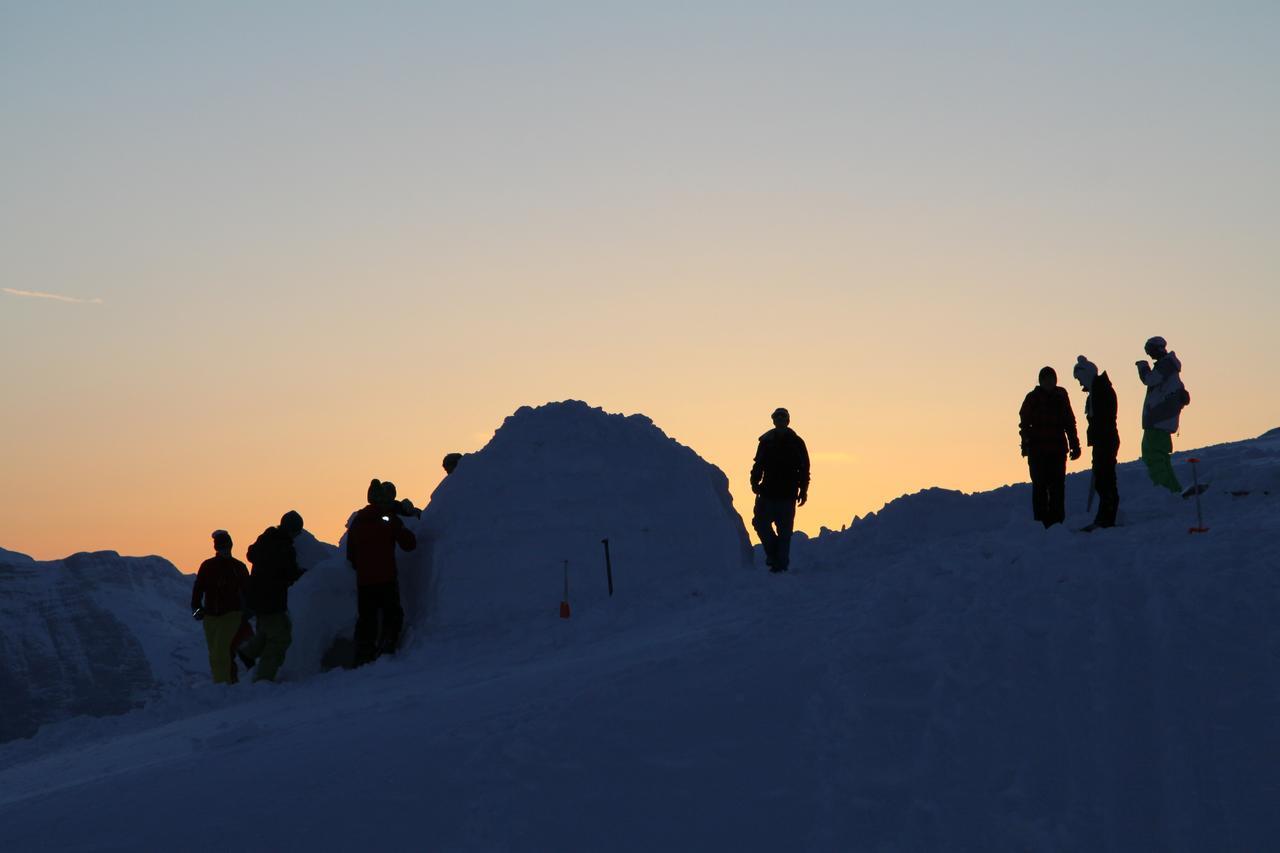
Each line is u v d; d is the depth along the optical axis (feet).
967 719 37.32
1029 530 56.75
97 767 53.57
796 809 35.40
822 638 44.11
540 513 77.77
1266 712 35.65
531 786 37.63
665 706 40.75
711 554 81.05
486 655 66.64
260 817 38.17
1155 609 40.68
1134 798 33.71
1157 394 67.87
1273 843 31.50
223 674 78.48
